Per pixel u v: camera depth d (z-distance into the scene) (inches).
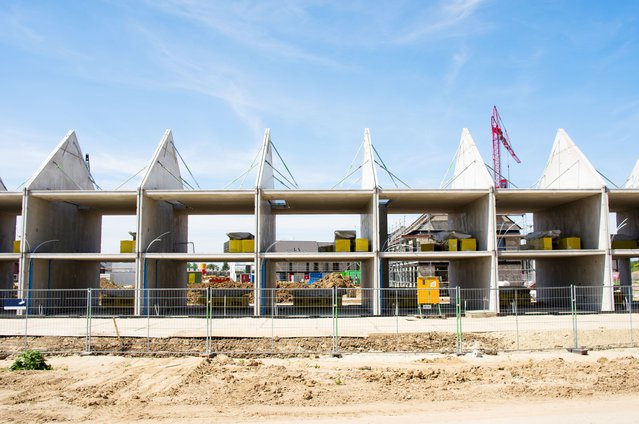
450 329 794.2
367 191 1087.0
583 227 1174.3
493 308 1045.8
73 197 1101.7
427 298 986.7
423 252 1072.2
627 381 487.5
